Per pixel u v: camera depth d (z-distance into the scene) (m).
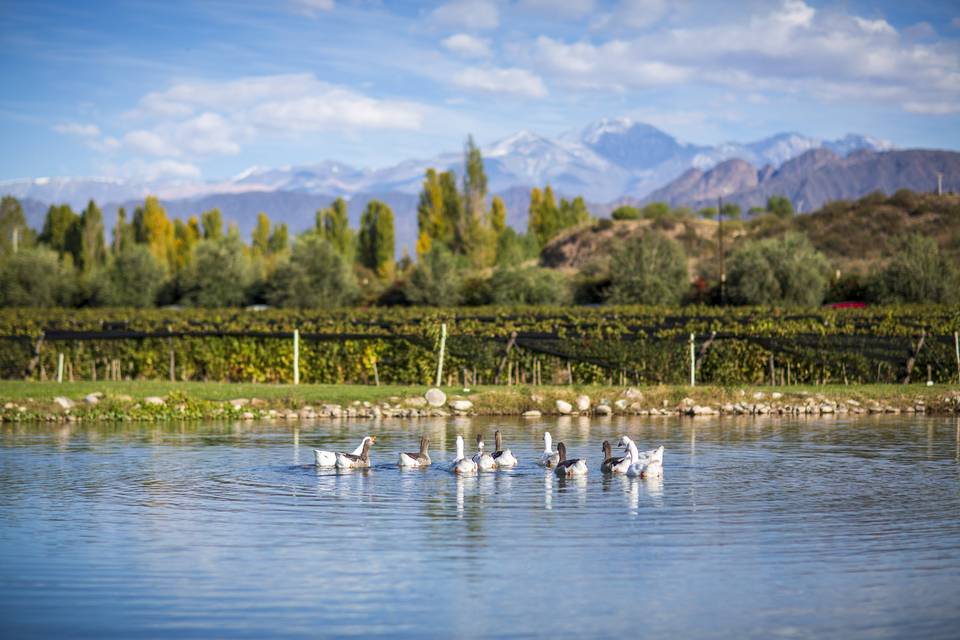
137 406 34.06
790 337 41.19
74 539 15.98
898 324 41.62
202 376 44.81
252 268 88.69
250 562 14.62
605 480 21.48
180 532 16.44
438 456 25.02
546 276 80.31
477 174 121.69
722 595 13.12
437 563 14.56
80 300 92.69
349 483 21.06
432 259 80.75
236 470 22.70
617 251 80.31
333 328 44.91
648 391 36.41
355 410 34.69
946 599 12.96
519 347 42.19
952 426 30.81
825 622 12.18
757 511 17.97
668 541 15.76
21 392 36.09
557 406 35.06
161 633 11.84
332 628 12.00
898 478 21.33
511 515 17.75
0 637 11.73
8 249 130.25
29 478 21.55
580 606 12.73
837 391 36.97
